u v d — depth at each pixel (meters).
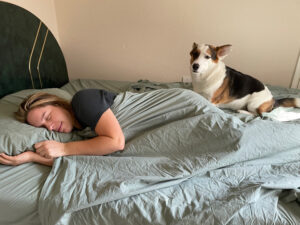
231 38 2.14
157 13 2.15
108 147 0.93
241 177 0.89
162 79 2.44
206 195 0.83
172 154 0.98
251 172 0.90
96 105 0.94
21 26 1.56
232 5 2.01
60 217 0.76
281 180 0.85
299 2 1.91
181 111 1.07
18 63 1.54
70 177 0.87
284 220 0.73
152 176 0.85
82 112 0.94
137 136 1.09
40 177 0.91
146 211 0.77
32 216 0.83
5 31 1.42
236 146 0.90
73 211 0.78
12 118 1.07
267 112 1.56
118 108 1.08
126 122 1.08
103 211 0.79
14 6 1.51
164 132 1.00
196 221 0.73
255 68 2.23
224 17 2.07
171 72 2.39
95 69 2.49
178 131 0.99
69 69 2.52
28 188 0.86
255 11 2.00
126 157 0.95
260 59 2.18
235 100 1.65
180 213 0.76
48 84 1.90
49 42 1.89
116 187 0.80
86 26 2.29
